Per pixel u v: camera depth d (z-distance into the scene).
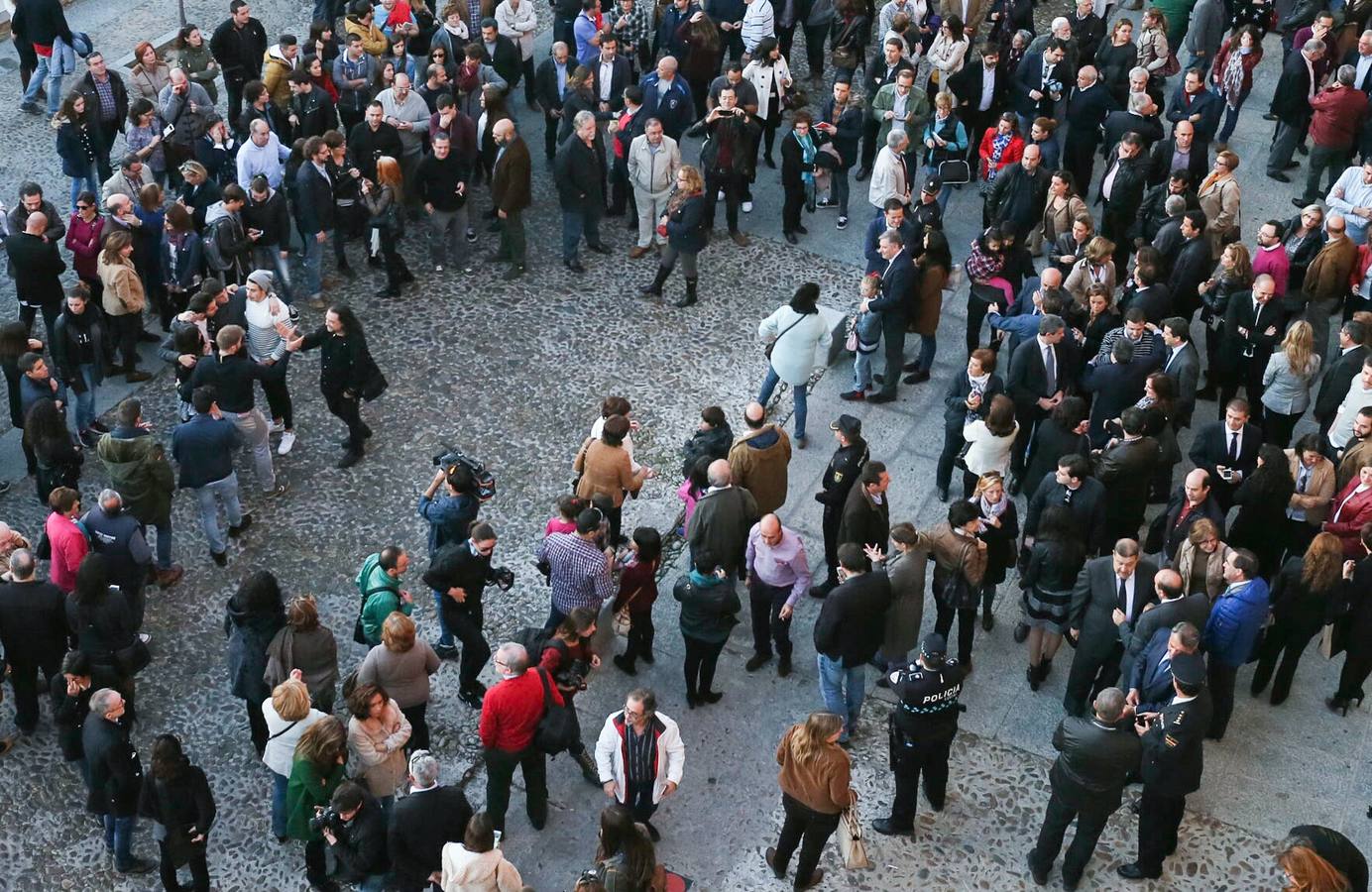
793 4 18.98
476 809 10.20
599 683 11.16
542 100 17.23
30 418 11.68
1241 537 11.38
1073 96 16.12
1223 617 9.95
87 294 12.72
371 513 12.69
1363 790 10.46
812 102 19.12
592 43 17.70
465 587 10.27
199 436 11.45
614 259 16.17
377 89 17.11
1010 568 12.19
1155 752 9.17
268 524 12.53
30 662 10.34
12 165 17.08
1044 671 11.19
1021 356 12.29
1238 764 10.62
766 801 10.30
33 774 10.41
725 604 10.26
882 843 9.98
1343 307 14.63
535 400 14.01
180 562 12.16
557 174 15.27
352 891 9.48
